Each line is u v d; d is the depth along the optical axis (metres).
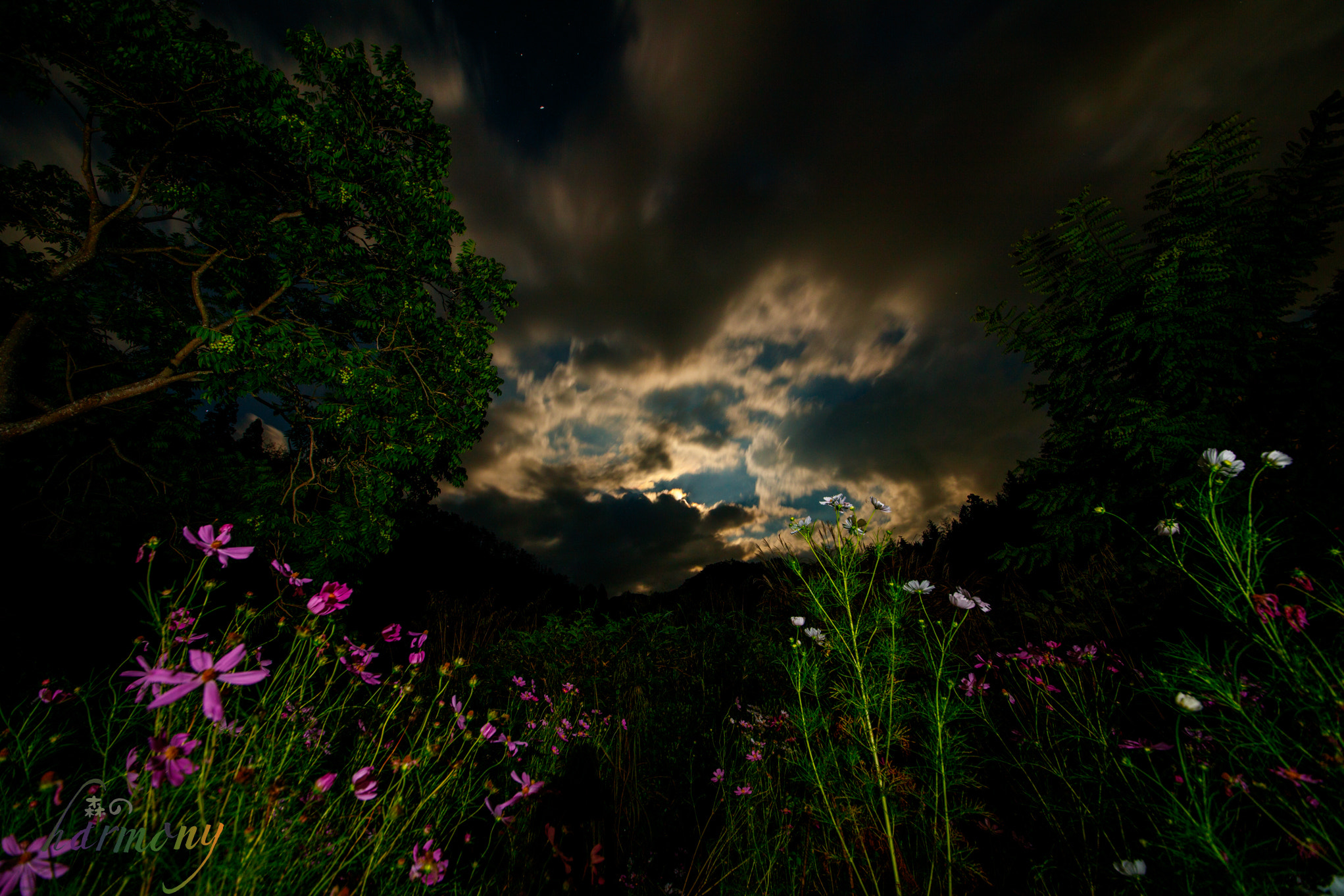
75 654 4.03
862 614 2.00
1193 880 1.13
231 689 1.29
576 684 3.61
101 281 7.00
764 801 2.11
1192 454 3.35
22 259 6.47
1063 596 3.55
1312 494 2.71
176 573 5.74
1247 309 3.49
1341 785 1.07
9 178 6.70
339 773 1.61
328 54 6.81
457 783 1.61
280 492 6.77
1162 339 3.69
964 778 1.65
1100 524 3.79
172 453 6.84
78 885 0.96
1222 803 1.34
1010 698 2.10
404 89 7.19
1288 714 1.34
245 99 6.36
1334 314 3.29
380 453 6.73
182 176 7.46
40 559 5.59
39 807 1.14
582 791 2.17
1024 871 1.75
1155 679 1.56
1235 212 3.69
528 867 1.64
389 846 1.24
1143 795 1.50
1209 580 1.49
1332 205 3.39
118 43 5.67
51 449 6.43
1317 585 1.40
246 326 5.93
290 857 1.10
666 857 2.01
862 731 1.87
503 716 2.08
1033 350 4.56
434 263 7.43
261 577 6.03
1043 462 4.45
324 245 6.78
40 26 5.41
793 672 2.04
